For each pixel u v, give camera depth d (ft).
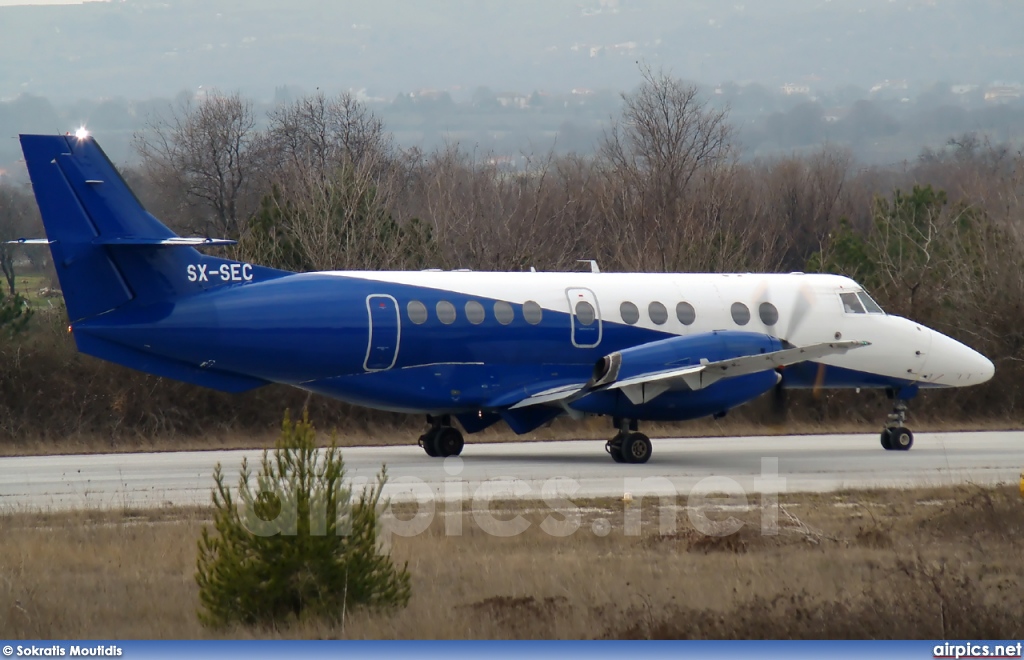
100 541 176.45
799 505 216.54
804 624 129.59
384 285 282.36
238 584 133.08
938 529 190.39
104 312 259.19
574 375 298.97
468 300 288.30
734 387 288.30
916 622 130.52
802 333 323.16
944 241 542.16
